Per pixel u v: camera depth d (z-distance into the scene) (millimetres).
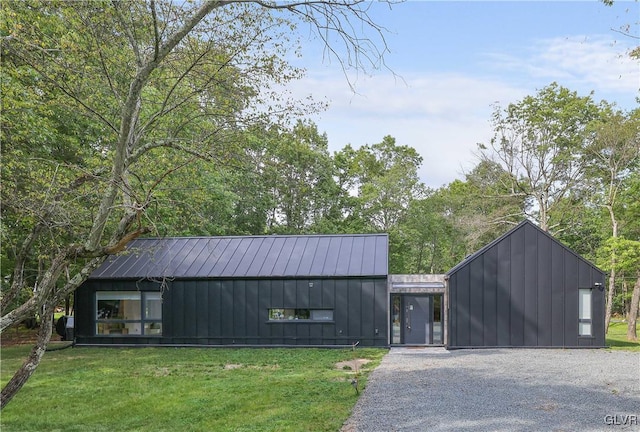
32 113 12961
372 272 19438
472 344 19078
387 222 42094
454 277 19266
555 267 19156
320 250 21281
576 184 34750
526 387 10742
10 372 14156
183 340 20250
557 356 16312
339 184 46531
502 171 36625
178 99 9656
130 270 20797
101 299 20875
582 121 35031
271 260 20859
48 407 10281
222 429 8258
